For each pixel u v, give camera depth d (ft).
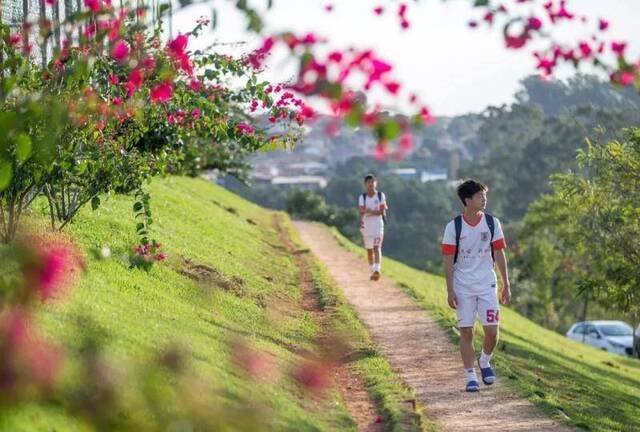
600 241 77.36
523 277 186.29
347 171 508.12
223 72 48.85
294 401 35.60
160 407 27.71
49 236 44.73
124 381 28.27
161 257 49.98
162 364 31.42
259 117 54.39
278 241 103.71
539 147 288.92
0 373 23.90
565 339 125.80
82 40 30.42
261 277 67.21
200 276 54.39
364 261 96.78
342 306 63.67
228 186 331.36
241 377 34.99
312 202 211.82
